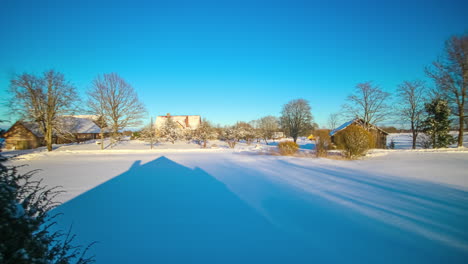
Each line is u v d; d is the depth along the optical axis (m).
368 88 31.02
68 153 24.11
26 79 27.59
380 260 3.70
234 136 39.38
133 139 53.53
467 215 5.60
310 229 4.91
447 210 5.96
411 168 12.65
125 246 4.26
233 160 17.47
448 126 25.92
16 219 2.05
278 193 7.78
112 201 7.05
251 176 10.86
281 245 4.24
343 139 17.59
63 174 11.73
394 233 4.66
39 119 28.42
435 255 3.82
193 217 5.69
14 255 1.83
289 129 51.84
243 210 6.14
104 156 21.14
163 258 3.83
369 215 5.66
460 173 11.07
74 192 8.14
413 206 6.29
